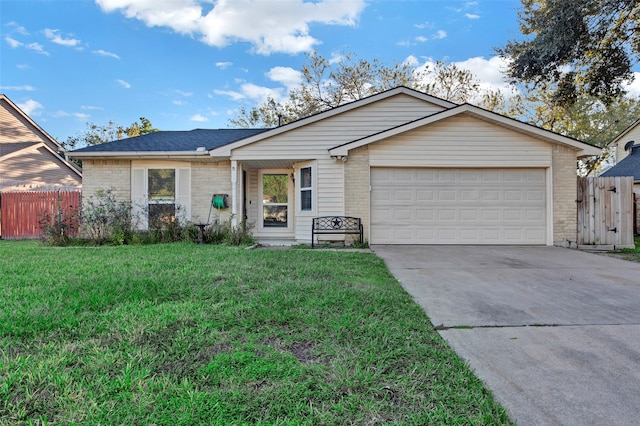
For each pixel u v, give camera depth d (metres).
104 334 2.76
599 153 8.71
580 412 1.91
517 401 2.01
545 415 1.88
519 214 9.00
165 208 10.06
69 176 19.17
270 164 10.44
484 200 9.05
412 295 4.20
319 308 3.49
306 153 9.50
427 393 2.05
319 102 23.27
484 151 8.91
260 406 1.89
